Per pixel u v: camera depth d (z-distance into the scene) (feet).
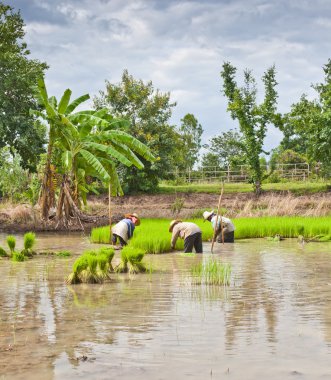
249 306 24.88
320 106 144.56
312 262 42.70
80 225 93.91
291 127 244.63
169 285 31.24
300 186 158.71
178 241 53.93
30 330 20.48
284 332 19.90
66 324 21.40
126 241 52.54
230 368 15.67
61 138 97.25
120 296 27.71
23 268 39.65
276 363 16.12
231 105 151.23
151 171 168.14
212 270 34.14
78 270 32.40
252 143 152.25
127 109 175.22
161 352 17.35
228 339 18.93
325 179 169.99
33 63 132.05
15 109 126.52
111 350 17.65
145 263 40.50
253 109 151.64
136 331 20.16
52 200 95.55
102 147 94.43
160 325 21.12
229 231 61.67
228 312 23.54
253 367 15.75
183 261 43.37
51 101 100.94
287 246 57.26
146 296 27.66
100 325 21.18
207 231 64.90
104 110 101.09
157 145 170.50
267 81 151.64
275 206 104.32
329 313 23.29
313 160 146.72
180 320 21.98
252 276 34.94
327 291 29.09
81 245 60.08
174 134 177.37
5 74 124.57
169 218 101.81
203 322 21.61
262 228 70.13
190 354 17.11
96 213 117.08
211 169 210.59
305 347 17.84
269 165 191.31
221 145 272.10
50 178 95.86
